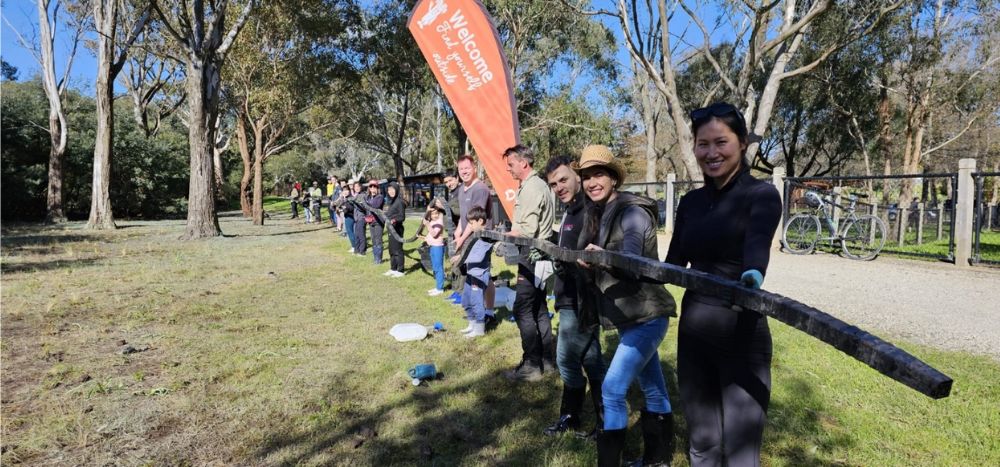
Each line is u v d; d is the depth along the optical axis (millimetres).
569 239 3236
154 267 10023
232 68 20672
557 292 3168
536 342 4105
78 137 25641
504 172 6664
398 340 5137
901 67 17953
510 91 6551
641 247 2436
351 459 2967
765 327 1940
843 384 3824
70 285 8094
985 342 4691
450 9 6586
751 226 1853
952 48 17578
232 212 34938
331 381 4090
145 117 31656
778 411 3420
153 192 28031
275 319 6004
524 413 3541
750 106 15328
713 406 2072
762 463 2850
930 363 4180
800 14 16359
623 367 2449
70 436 3162
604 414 2506
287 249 13086
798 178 11570
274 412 3551
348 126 33750
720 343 1969
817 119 25906
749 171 2006
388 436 3236
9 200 23641
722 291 1588
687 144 15562
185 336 5281
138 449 3053
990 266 8820
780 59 14953
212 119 16078
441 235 7367
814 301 6477
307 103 24406
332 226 21125
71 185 25750
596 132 27891
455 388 3963
